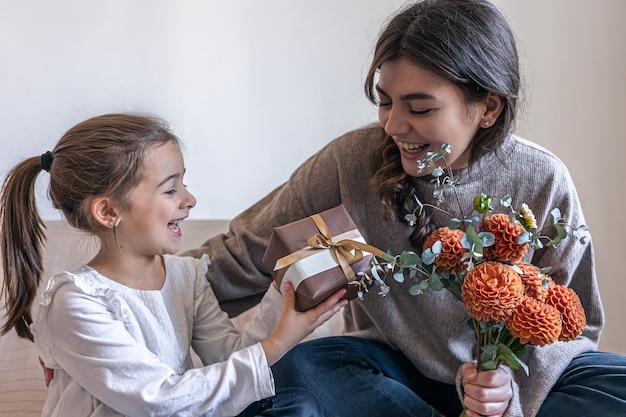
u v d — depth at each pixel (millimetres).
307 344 1447
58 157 1289
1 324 1989
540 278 1123
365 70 2867
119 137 1256
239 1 2795
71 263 2279
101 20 2785
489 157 1295
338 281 1204
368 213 1376
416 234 1320
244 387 1214
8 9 2746
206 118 2906
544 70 2299
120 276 1298
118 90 2859
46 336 1253
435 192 1131
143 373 1199
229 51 2844
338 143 1401
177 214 1310
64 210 1308
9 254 1320
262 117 2914
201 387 1194
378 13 2816
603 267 2234
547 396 1304
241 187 2982
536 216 1330
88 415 1247
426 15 1173
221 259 1434
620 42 2160
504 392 1197
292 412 1240
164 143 1290
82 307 1214
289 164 2969
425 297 1357
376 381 1358
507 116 1232
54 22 2773
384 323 1410
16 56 2793
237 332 1414
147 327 1287
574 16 2229
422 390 1464
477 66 1150
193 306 1393
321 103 2908
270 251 1271
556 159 1345
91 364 1202
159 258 1379
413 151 1238
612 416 1196
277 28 2828
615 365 1300
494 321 1116
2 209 1333
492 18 1197
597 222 2252
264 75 2871
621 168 2199
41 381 1775
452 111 1173
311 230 1242
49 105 2852
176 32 2812
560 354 1331
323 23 2822
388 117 1224
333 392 1355
